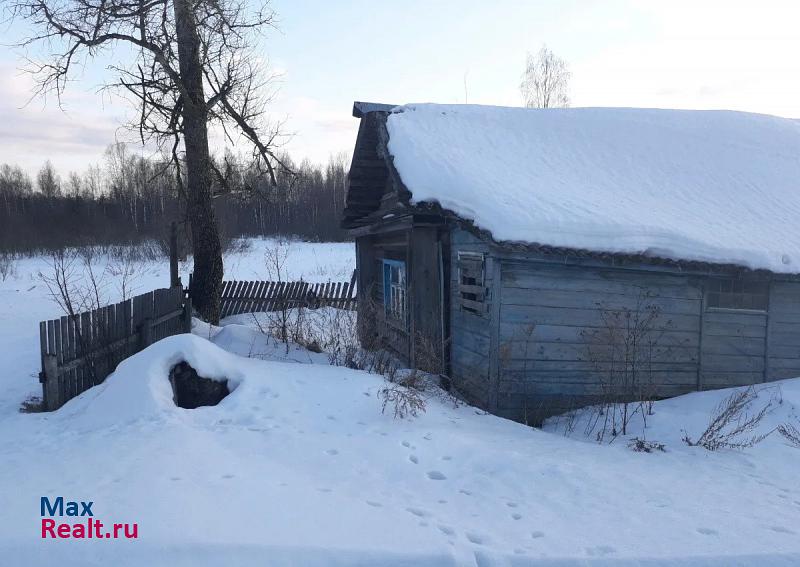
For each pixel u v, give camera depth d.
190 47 13.44
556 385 7.95
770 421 6.73
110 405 6.21
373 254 13.79
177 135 14.49
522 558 3.19
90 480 4.07
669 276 8.07
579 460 5.38
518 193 8.28
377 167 12.17
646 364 8.00
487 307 8.09
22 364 10.62
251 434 5.42
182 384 6.65
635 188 9.37
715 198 9.30
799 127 12.25
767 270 7.66
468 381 8.81
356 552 3.10
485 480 4.71
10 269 26.75
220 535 3.19
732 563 3.27
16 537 3.10
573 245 7.38
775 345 8.35
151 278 25.80
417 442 5.49
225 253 34.38
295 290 16.62
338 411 6.31
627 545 3.48
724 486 4.80
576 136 11.14
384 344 11.77
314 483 4.33
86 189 72.25
